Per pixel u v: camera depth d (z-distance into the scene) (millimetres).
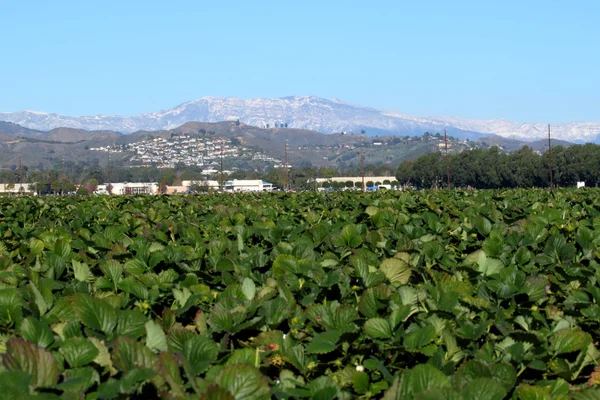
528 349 6020
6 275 8766
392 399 4586
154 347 5543
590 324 7023
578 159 112312
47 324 6000
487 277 8703
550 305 7691
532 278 8125
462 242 12656
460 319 6555
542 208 20766
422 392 4297
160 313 7605
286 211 21703
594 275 8703
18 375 4258
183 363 4949
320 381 5164
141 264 9422
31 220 20281
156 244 11164
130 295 7738
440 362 5531
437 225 13438
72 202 31578
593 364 6211
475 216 15859
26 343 4555
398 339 6082
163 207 24609
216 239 11531
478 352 5738
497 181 127938
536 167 118375
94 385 4852
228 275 8781
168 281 8625
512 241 11641
